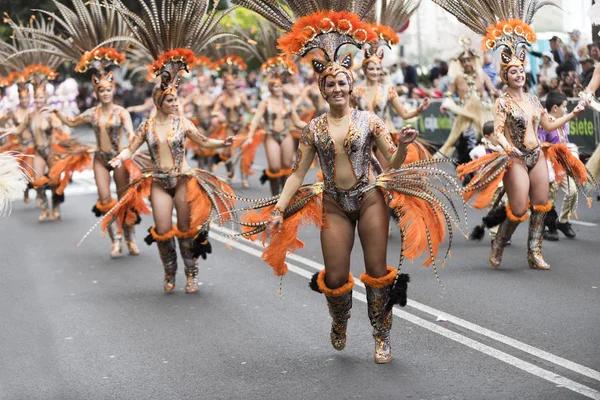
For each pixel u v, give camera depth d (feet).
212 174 34.73
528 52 59.62
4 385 24.34
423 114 76.43
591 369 22.66
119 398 22.81
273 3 26.73
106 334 29.12
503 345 25.26
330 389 22.49
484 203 35.17
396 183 23.80
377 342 24.47
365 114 23.67
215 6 36.27
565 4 56.54
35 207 64.80
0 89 70.18
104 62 42.60
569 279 33.12
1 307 33.81
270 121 56.80
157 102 34.19
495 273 34.81
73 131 120.06
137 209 36.86
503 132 34.86
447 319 28.40
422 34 77.61
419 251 23.75
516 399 20.89
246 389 22.90
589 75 54.85
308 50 23.66
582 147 56.39
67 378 24.68
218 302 32.73
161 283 36.86
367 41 23.67
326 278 24.08
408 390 22.04
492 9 35.63
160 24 35.06
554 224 38.83
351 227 24.04
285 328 28.60
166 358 26.05
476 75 61.31
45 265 42.29
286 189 24.07
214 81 102.73
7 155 25.49
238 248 43.98
